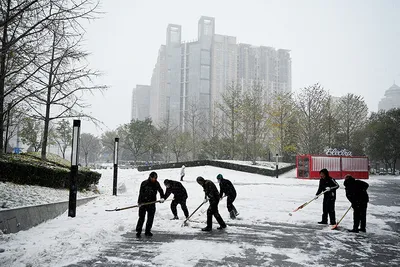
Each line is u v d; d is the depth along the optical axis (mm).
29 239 5746
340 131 49250
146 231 6730
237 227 7801
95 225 7273
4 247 5168
